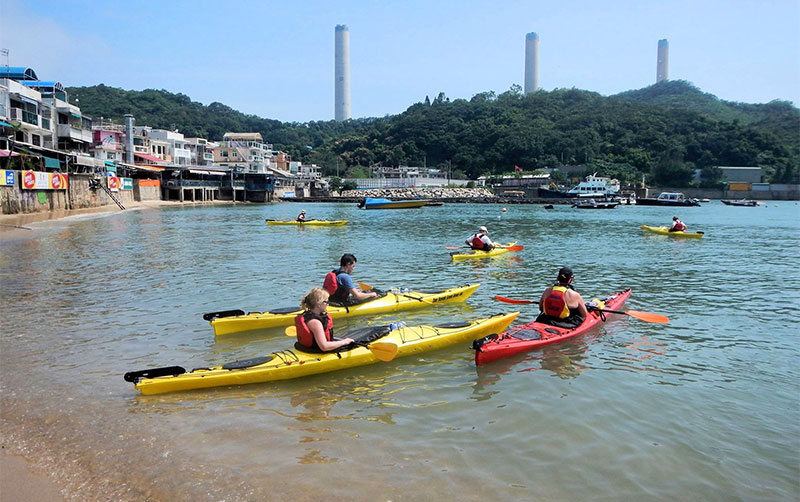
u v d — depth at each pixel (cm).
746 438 589
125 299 1262
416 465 527
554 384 740
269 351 886
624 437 589
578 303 957
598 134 14838
